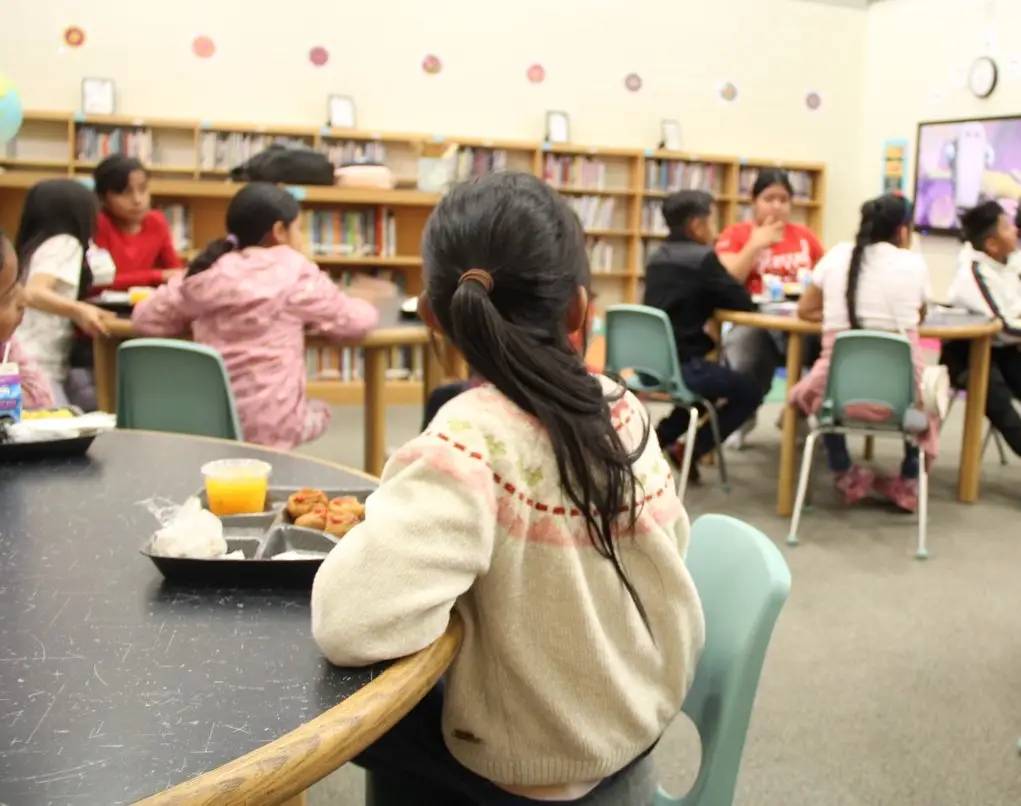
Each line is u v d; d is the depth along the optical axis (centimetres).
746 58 745
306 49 643
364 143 659
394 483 90
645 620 102
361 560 85
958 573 322
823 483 425
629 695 100
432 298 100
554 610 95
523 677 95
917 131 719
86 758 72
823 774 205
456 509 87
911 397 335
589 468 94
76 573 109
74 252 319
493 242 95
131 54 612
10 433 158
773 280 442
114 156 404
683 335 402
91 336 333
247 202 283
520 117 696
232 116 634
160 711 79
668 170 733
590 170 710
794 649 264
